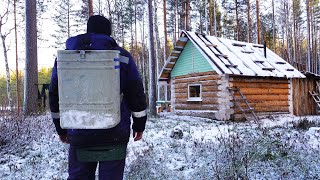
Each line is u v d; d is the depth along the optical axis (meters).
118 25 39.34
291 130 9.70
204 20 42.66
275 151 5.61
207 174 4.52
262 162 5.06
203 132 9.98
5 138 6.86
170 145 7.05
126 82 2.21
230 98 15.30
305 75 18.52
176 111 19.12
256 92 16.34
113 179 2.16
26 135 7.62
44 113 13.27
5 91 42.50
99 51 2.05
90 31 2.26
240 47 18.66
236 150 5.61
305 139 7.03
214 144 6.79
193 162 5.46
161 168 4.89
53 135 8.22
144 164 5.00
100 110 2.04
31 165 5.36
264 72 16.05
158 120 14.78
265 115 16.53
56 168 5.16
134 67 2.23
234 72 14.80
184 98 18.48
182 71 18.73
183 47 18.34
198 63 17.22
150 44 18.33
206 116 16.31
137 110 2.25
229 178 4.10
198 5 41.97
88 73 2.05
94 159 2.12
